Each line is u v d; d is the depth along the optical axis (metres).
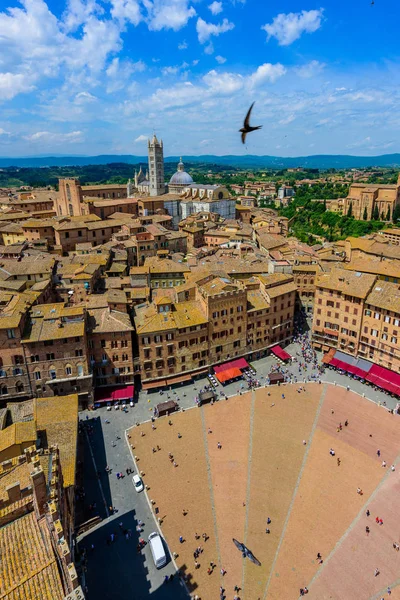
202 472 89.56
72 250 176.75
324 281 134.88
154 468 90.38
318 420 105.75
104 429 101.69
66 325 102.94
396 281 145.00
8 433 74.31
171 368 118.12
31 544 44.00
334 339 134.38
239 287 129.50
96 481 86.62
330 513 80.44
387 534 75.94
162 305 117.88
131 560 70.25
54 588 39.69
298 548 73.56
